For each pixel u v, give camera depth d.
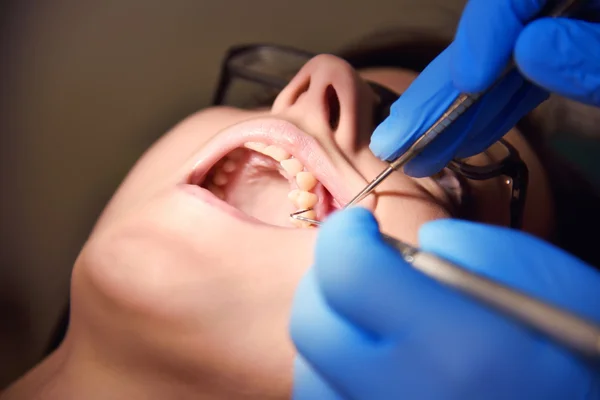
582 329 0.16
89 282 0.27
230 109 0.32
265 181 0.31
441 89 0.25
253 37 0.39
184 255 0.25
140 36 0.36
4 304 0.39
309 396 0.22
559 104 0.36
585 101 0.23
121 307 0.26
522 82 0.26
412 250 0.20
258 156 0.29
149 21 0.36
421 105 0.25
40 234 0.38
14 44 0.34
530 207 0.32
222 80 0.36
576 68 0.22
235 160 0.30
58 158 0.37
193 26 0.37
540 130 0.36
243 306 0.25
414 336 0.20
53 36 0.35
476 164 0.30
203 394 0.26
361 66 0.39
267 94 0.36
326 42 0.40
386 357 0.20
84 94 0.36
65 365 0.29
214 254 0.25
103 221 0.30
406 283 0.20
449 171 0.29
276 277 0.25
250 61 0.35
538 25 0.23
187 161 0.28
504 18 0.23
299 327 0.21
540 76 0.23
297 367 0.23
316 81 0.28
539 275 0.21
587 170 0.35
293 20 0.39
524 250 0.22
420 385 0.20
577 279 0.21
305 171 0.28
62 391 0.28
